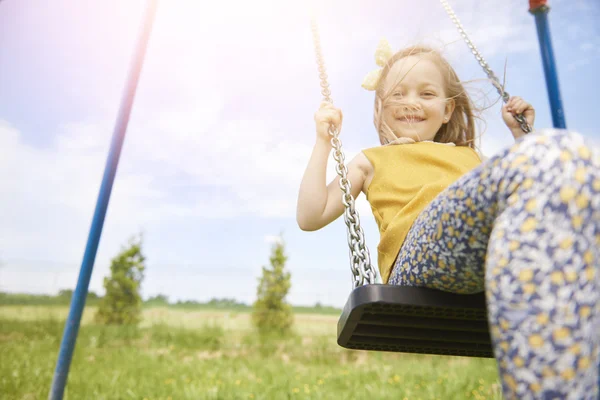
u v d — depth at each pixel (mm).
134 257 7707
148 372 4359
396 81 1596
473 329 1073
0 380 3631
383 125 1617
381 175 1361
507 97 1608
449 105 1647
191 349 5969
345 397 3496
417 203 1204
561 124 1562
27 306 7426
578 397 601
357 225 1203
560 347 609
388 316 1045
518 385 621
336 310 8719
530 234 654
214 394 3477
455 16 1718
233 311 8203
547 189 667
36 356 4750
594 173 667
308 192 1411
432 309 987
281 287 7707
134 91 2154
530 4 1641
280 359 5496
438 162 1347
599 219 658
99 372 4199
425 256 950
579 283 630
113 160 2090
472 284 926
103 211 2053
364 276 1151
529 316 627
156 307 8164
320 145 1473
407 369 4660
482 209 783
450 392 3652
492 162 762
